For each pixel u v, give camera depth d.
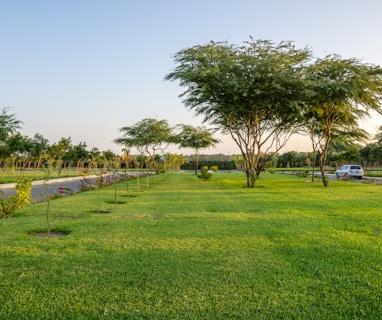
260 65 19.27
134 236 6.96
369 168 59.94
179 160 60.12
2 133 22.23
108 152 52.66
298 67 21.28
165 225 8.19
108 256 5.51
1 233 7.27
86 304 3.78
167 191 19.05
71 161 53.91
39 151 34.78
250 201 13.66
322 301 3.87
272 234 7.20
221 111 22.75
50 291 4.12
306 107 22.53
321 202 13.31
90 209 11.18
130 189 20.53
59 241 6.53
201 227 7.94
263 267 4.99
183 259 5.36
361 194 16.89
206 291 4.11
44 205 12.17
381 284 4.37
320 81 20.23
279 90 19.94
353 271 4.85
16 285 4.30
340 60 21.44
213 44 20.52
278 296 3.99
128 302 3.82
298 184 25.19
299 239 6.75
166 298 3.92
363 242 6.53
